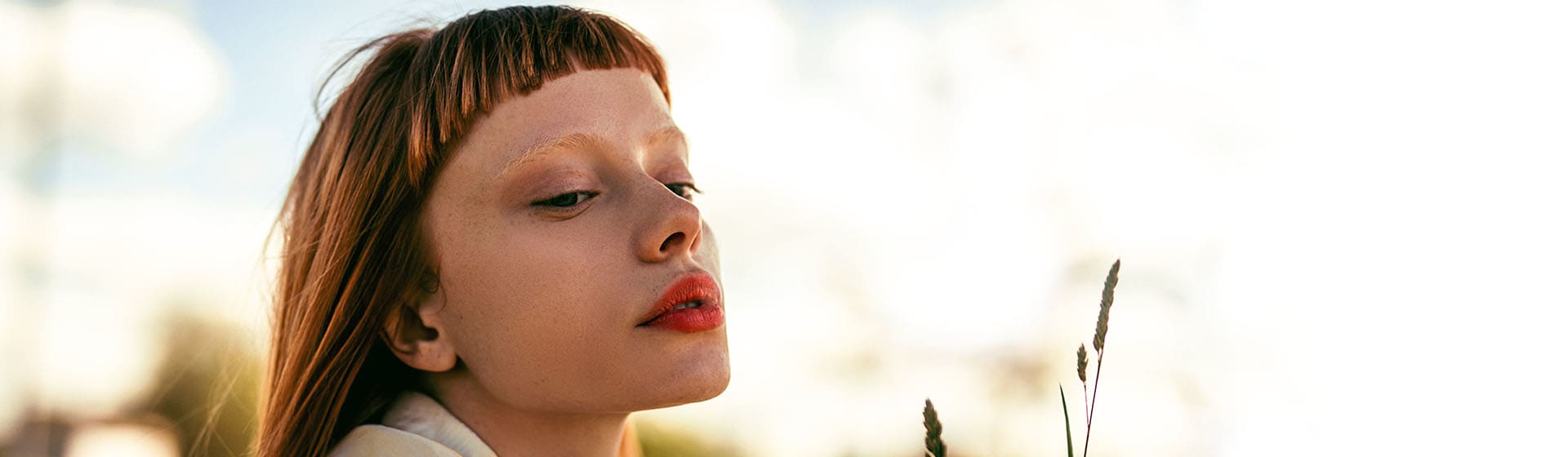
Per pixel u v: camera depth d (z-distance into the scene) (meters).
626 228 1.19
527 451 1.28
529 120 1.23
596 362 1.18
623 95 1.28
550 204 1.21
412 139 1.25
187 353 4.15
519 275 1.19
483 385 1.24
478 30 1.29
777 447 4.21
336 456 1.28
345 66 1.54
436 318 1.26
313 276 1.36
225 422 3.72
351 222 1.31
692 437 4.07
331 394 1.32
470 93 1.23
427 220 1.26
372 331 1.29
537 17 1.32
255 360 1.91
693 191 1.39
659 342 1.16
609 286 1.17
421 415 1.29
